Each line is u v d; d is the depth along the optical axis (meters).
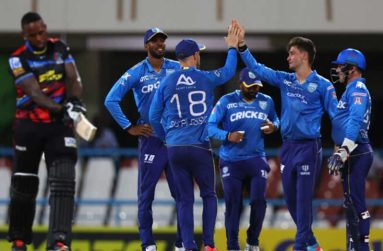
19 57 25.08
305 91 30.89
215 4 55.03
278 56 64.19
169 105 29.44
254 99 34.47
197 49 29.86
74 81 25.33
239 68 63.03
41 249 45.06
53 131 25.23
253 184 34.06
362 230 30.19
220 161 34.75
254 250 34.59
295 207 31.61
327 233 45.81
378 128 68.25
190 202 29.50
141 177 31.84
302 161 30.77
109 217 53.56
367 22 55.41
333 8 55.31
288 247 45.53
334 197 54.47
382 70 67.62
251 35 56.25
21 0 55.09
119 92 31.66
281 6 55.16
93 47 57.53
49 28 55.03
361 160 30.20
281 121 31.42
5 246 44.88
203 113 29.38
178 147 29.30
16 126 25.48
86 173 54.09
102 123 57.00
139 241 45.44
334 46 58.44
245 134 34.03
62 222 24.38
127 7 55.00
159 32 31.30
